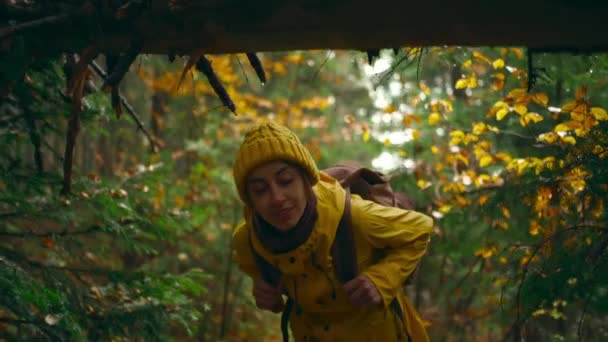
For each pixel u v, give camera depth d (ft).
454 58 16.52
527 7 6.55
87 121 15.06
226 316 31.42
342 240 9.36
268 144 8.85
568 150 13.53
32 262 14.38
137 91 36.04
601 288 12.23
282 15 7.91
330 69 38.19
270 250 9.36
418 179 20.89
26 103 13.61
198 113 32.17
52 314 12.64
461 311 27.32
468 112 22.13
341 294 9.62
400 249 9.58
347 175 10.34
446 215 19.30
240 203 30.76
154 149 17.25
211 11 8.34
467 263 27.48
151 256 29.89
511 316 22.40
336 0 7.46
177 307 15.35
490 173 19.66
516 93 13.44
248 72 34.12
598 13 6.35
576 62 16.21
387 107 20.21
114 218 15.64
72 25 9.60
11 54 9.98
